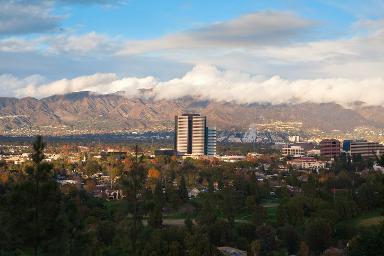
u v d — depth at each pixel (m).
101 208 171.38
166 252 101.50
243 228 157.00
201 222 155.38
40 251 73.38
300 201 185.12
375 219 173.75
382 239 71.19
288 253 151.38
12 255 73.31
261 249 145.75
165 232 113.94
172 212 192.00
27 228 70.62
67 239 74.12
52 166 73.81
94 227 119.06
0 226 71.81
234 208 189.12
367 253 71.88
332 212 174.12
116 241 99.94
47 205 71.62
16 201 70.69
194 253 106.06
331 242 153.38
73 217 79.06
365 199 190.00
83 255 76.44
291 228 154.62
